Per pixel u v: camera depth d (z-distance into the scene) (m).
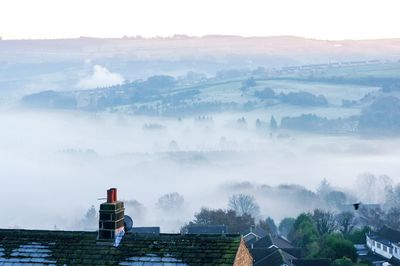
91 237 42.59
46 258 41.53
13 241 42.94
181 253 40.84
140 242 42.00
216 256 40.31
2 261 41.44
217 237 41.69
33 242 42.81
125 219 46.06
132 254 41.22
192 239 41.75
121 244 41.97
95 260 41.09
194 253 40.72
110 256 41.22
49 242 42.69
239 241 41.31
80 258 41.31
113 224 42.06
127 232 43.28
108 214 42.16
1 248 42.47
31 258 41.59
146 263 40.41
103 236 42.19
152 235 42.38
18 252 42.06
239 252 41.22
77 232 43.25
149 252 41.19
